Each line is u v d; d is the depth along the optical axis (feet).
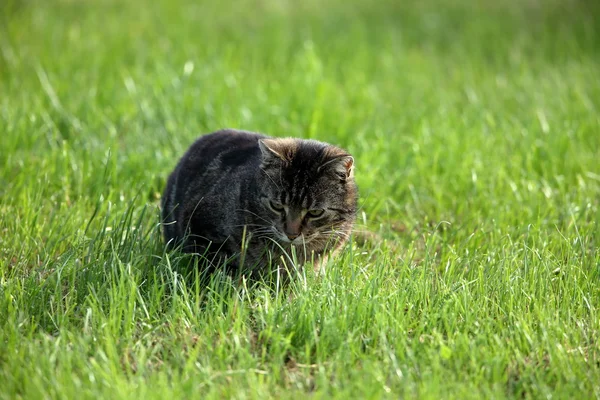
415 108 49.60
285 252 27.73
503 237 31.86
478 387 23.08
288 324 25.50
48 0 75.15
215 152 30.89
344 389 22.00
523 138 43.91
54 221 32.35
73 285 26.68
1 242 30.48
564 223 35.22
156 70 53.93
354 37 67.31
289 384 23.30
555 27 72.33
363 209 36.06
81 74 51.98
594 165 41.01
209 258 28.84
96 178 36.58
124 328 24.81
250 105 47.50
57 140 41.70
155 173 37.42
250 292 28.14
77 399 21.06
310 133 42.86
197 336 25.08
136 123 43.57
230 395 21.99
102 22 68.90
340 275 27.71
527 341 25.09
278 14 77.56
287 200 27.78
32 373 22.21
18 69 51.98
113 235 28.91
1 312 25.41
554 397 22.36
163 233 32.07
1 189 35.81
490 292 27.91
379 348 24.59
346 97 51.24
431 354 23.81
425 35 70.74
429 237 32.53
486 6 82.64
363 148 41.39
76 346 23.29
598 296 28.53
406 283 27.71
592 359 24.57
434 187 38.45
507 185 38.65
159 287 27.25
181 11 76.54
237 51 61.11
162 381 21.50
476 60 61.67
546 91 52.34
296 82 51.78
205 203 28.89
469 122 46.78
